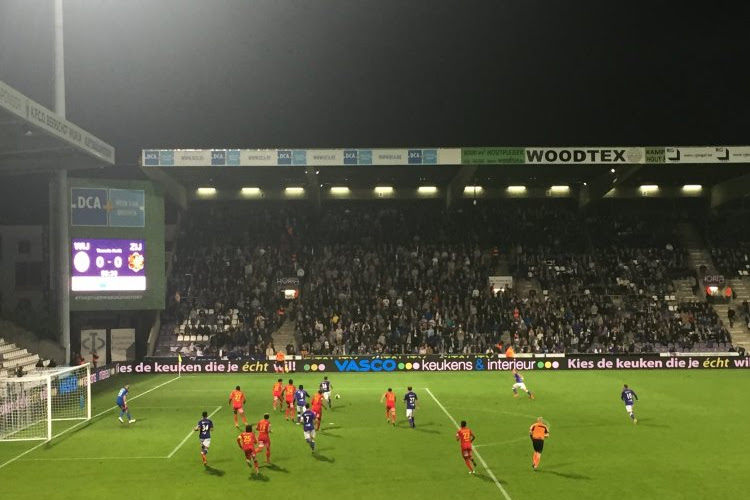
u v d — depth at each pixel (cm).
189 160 4516
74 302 4556
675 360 4778
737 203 6166
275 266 5606
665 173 5559
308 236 5975
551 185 6169
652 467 2088
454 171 5466
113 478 2006
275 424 2848
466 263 5672
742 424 2778
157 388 3978
